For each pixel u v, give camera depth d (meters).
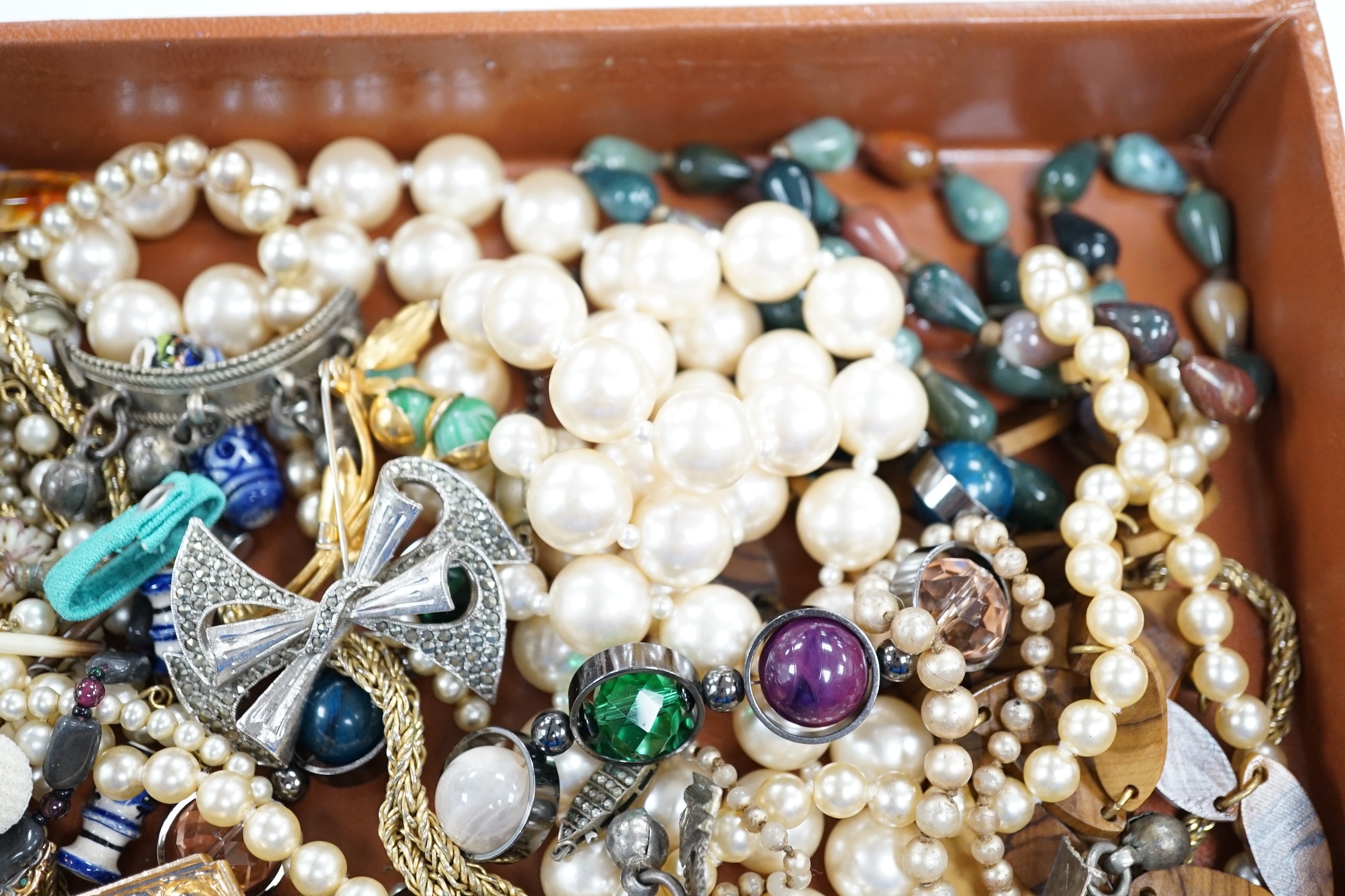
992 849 0.25
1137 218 0.31
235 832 0.26
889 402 0.27
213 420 0.27
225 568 0.26
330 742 0.26
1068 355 0.28
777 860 0.26
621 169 0.30
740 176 0.30
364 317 0.30
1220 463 0.29
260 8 0.31
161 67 0.28
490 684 0.26
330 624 0.25
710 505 0.26
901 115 0.30
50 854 0.25
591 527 0.25
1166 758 0.26
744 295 0.29
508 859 0.26
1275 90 0.29
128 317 0.28
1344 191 0.27
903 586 0.26
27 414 0.28
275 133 0.30
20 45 0.27
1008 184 0.31
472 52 0.28
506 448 0.26
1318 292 0.27
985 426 0.29
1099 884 0.25
